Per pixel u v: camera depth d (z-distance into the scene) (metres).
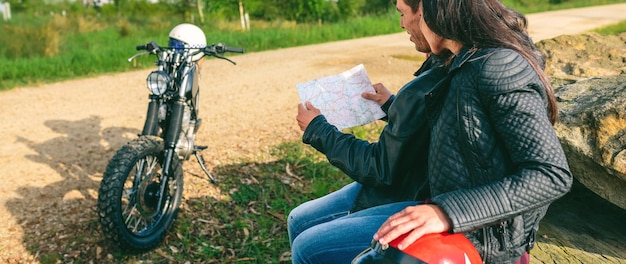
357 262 1.45
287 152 4.92
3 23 17.70
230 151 5.02
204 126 6.04
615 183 2.64
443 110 1.48
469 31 1.46
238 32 18.08
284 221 3.68
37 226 3.57
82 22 21.06
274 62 11.25
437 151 1.49
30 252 3.26
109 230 3.02
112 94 8.13
